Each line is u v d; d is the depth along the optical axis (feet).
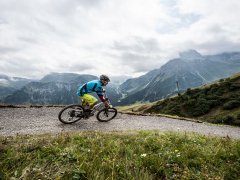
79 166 16.06
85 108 38.27
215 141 27.73
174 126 54.70
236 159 20.53
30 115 43.78
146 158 18.57
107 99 39.65
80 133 25.22
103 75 37.65
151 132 30.40
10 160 16.14
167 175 16.94
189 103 227.81
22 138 22.50
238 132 67.97
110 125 41.60
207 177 16.58
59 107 55.31
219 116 186.19
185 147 22.82
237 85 230.68
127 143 23.29
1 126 34.32
